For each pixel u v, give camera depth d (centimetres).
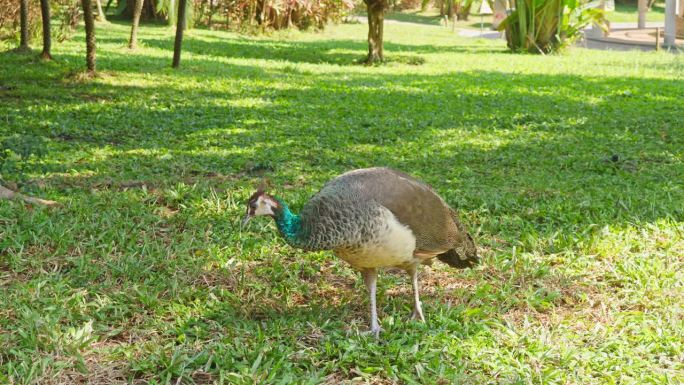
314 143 1149
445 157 1079
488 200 838
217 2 3491
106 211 763
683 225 764
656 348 520
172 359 481
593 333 541
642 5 4153
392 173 525
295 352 503
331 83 1786
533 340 527
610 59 2559
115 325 544
